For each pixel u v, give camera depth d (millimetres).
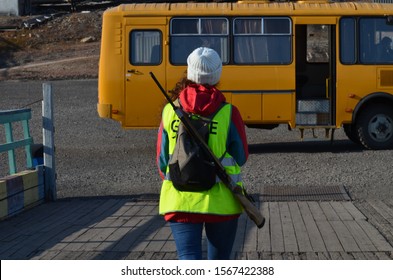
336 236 10828
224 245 6520
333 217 12258
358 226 11500
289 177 16781
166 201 6387
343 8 20703
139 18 20703
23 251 10219
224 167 6383
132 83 20703
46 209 13625
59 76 42750
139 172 18109
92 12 55562
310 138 21734
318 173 17219
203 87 6496
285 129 25938
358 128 20766
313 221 11953
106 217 12656
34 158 14875
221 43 20750
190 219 6301
